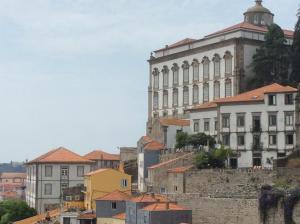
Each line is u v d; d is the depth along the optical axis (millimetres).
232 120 169625
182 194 136250
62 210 166375
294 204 115188
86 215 150375
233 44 198500
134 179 198375
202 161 158125
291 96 160125
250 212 122812
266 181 133250
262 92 171375
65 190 184750
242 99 168500
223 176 140000
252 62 198500
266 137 162875
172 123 196125
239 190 136875
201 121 182625
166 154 177750
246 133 166375
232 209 126250
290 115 159875
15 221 184500
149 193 151000
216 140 175250
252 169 137125
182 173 149625
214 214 129500
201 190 144125
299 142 156875
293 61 190875
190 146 176000
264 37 199500
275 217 117938
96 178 168625
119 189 170125
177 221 129500
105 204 147000
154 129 199625
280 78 192250
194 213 133000
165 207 130500
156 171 162625
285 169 131500
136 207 134125
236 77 196250
